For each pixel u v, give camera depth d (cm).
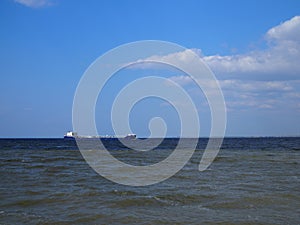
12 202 1598
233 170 2969
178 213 1405
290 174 2673
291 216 1365
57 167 3048
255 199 1667
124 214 1384
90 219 1312
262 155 4988
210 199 1677
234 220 1300
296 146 8750
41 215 1372
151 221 1285
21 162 3562
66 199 1661
